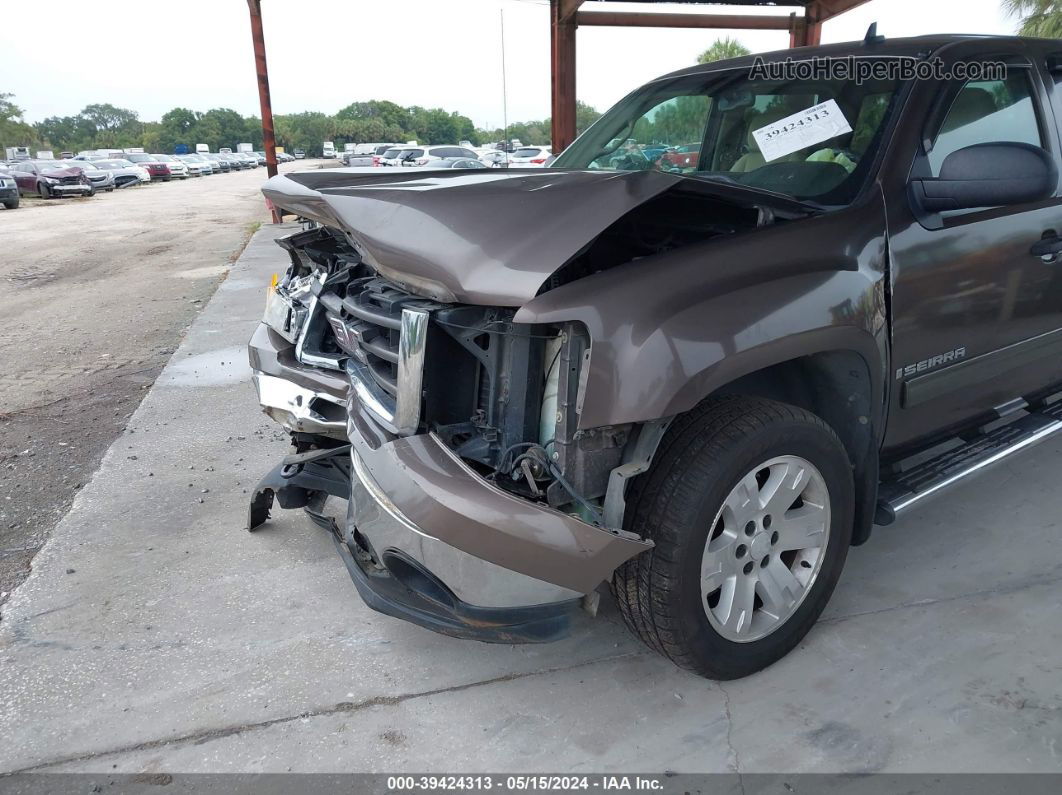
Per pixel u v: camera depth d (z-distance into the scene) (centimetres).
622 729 226
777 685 239
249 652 266
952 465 289
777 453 220
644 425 203
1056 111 305
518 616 206
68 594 303
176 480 402
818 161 270
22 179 2809
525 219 204
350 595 298
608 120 373
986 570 293
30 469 430
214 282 1024
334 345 317
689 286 205
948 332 266
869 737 218
